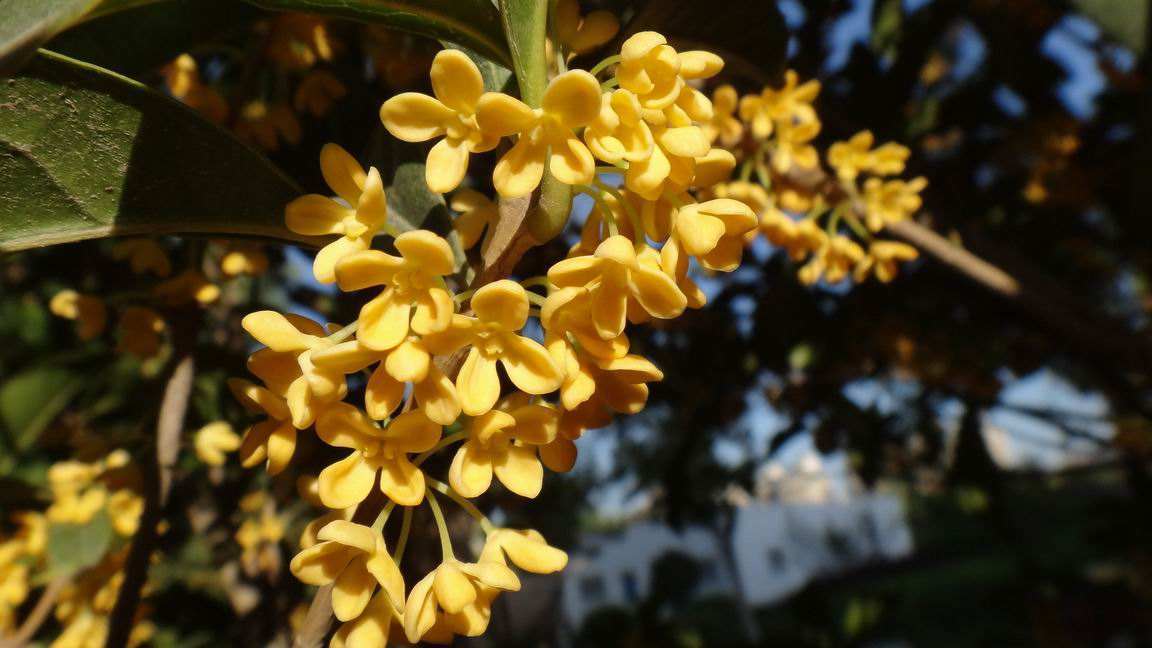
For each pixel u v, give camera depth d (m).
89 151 0.06
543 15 0.05
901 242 0.17
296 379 0.05
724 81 0.13
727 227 0.06
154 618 0.21
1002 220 0.24
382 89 0.14
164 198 0.07
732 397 0.26
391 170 0.07
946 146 0.26
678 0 0.08
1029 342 0.24
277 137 0.11
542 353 0.05
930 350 0.25
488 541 0.06
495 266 0.05
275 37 0.11
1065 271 0.26
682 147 0.05
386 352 0.05
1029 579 0.48
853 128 0.18
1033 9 0.21
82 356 0.19
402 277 0.05
